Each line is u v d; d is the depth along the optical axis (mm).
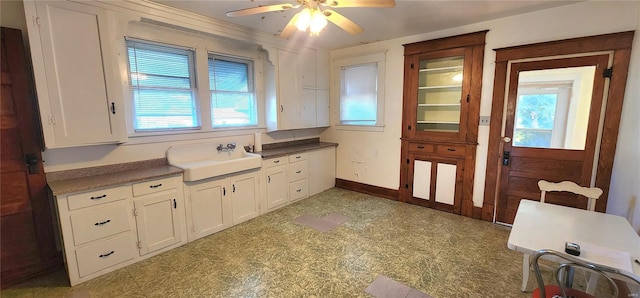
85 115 2311
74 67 2229
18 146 2195
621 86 2605
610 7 2604
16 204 2227
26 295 2127
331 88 4906
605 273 1223
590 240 1568
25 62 2154
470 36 3383
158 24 2895
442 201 3873
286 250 2801
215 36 3354
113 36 2467
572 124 2900
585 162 2867
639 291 1718
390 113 4262
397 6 2799
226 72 3695
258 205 3684
